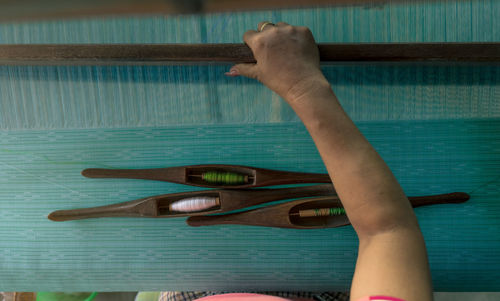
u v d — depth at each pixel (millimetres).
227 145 744
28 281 786
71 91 728
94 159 750
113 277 778
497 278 739
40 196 759
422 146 727
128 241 764
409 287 300
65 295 1062
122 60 576
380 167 342
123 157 749
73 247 769
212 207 725
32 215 763
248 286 771
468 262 739
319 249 748
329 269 752
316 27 706
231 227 751
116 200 754
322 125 361
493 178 723
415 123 724
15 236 769
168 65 708
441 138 725
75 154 750
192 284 775
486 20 691
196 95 728
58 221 756
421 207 739
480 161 724
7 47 568
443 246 740
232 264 762
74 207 756
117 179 751
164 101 731
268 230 750
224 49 551
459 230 735
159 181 750
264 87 721
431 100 716
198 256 762
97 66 713
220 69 711
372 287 304
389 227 333
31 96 731
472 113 718
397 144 729
